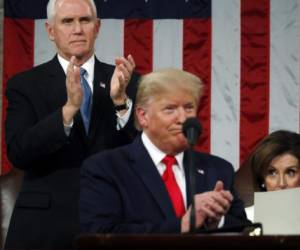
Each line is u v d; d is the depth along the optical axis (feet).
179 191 40.55
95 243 31.94
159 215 39.83
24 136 46.93
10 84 49.83
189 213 38.47
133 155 41.04
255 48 66.59
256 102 66.23
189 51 66.69
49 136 46.42
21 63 66.39
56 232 47.11
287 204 40.88
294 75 66.39
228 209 40.83
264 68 66.44
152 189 40.14
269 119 66.03
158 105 40.06
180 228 38.32
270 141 46.03
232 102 66.23
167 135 40.14
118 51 66.74
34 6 66.59
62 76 49.78
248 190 51.93
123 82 47.70
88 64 50.11
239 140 65.98
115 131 48.80
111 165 40.68
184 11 66.74
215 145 65.98
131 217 39.75
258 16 66.80
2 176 55.31
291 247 31.53
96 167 40.63
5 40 66.39
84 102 48.93
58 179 47.80
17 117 48.80
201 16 66.74
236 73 66.44
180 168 41.06
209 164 41.98
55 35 50.26
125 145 45.52
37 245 47.06
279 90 66.28
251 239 31.63
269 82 66.33
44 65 50.52
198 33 66.74
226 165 42.34
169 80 40.09
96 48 66.69
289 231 40.55
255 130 65.98
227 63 66.54
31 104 48.98
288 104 66.18
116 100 48.19
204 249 31.83
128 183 40.27
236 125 66.03
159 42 66.74
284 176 45.60
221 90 66.39
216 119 66.08
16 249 47.14
